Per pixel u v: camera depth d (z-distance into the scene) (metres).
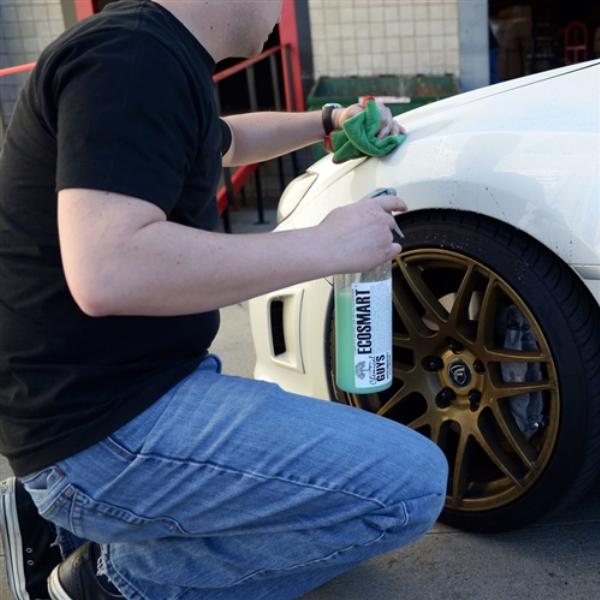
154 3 1.50
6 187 1.52
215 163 1.59
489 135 2.14
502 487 2.25
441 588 2.14
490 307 2.15
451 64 6.43
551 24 7.92
